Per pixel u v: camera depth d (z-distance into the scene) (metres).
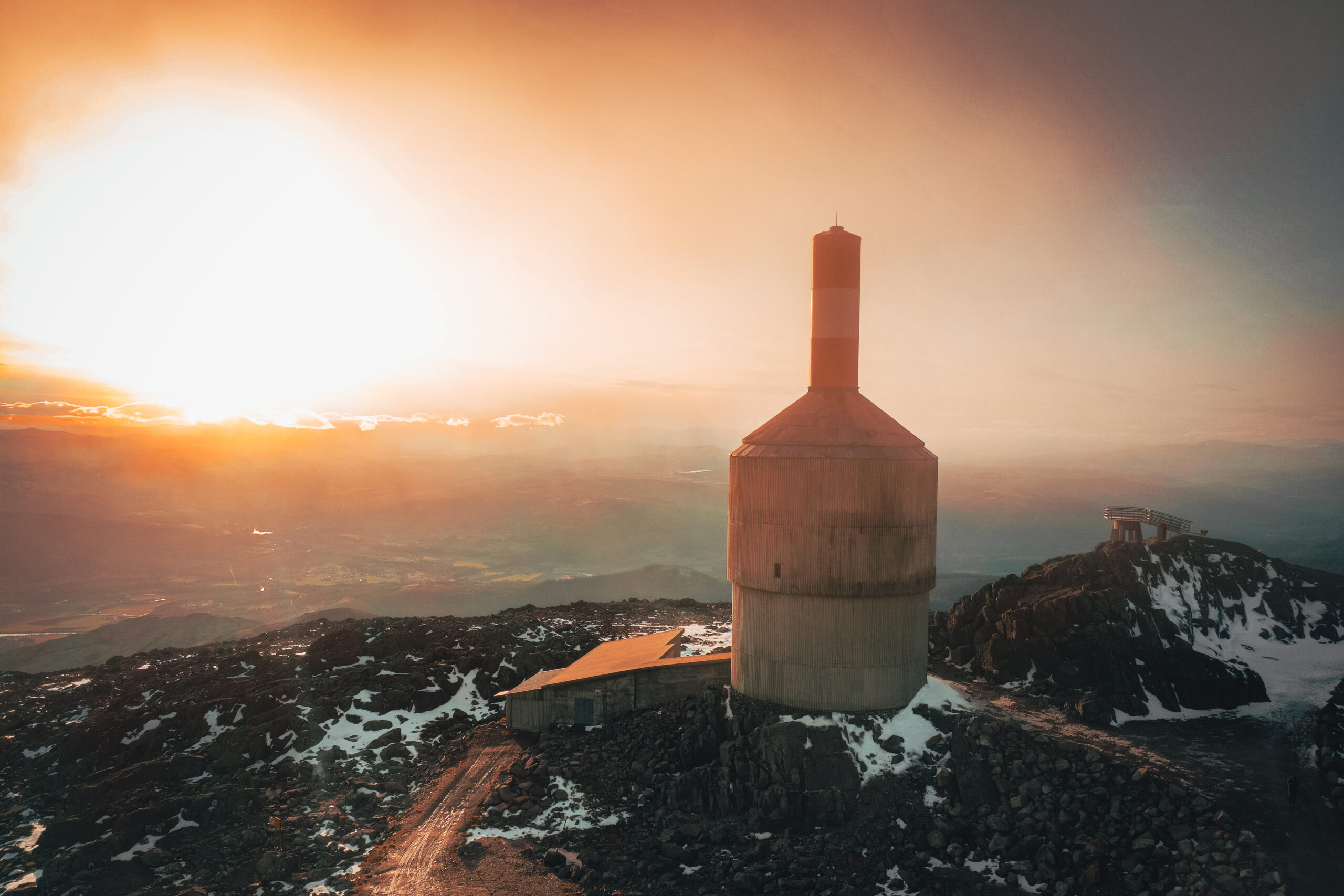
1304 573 51.53
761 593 37.84
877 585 36.00
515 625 56.84
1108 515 55.66
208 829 33.19
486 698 46.94
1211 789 30.27
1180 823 28.38
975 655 46.81
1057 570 48.91
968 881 28.14
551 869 30.42
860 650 36.25
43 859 32.25
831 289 39.16
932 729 35.34
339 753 39.84
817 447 36.81
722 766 34.59
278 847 32.16
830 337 39.25
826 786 32.69
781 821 32.00
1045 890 27.25
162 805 33.81
